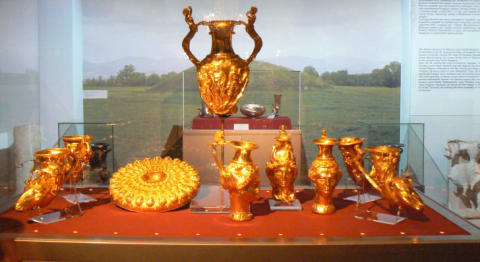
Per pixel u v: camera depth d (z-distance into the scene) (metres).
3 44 2.34
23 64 2.66
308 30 3.23
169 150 3.29
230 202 1.53
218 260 1.25
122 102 3.26
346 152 1.59
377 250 1.26
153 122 3.28
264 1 3.18
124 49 3.23
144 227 1.41
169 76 3.25
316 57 3.26
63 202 1.71
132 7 3.20
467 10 3.01
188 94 3.25
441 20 3.03
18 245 1.29
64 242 1.28
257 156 2.71
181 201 1.58
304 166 3.25
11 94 2.45
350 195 1.82
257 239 1.29
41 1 3.03
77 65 3.16
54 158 1.50
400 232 1.35
